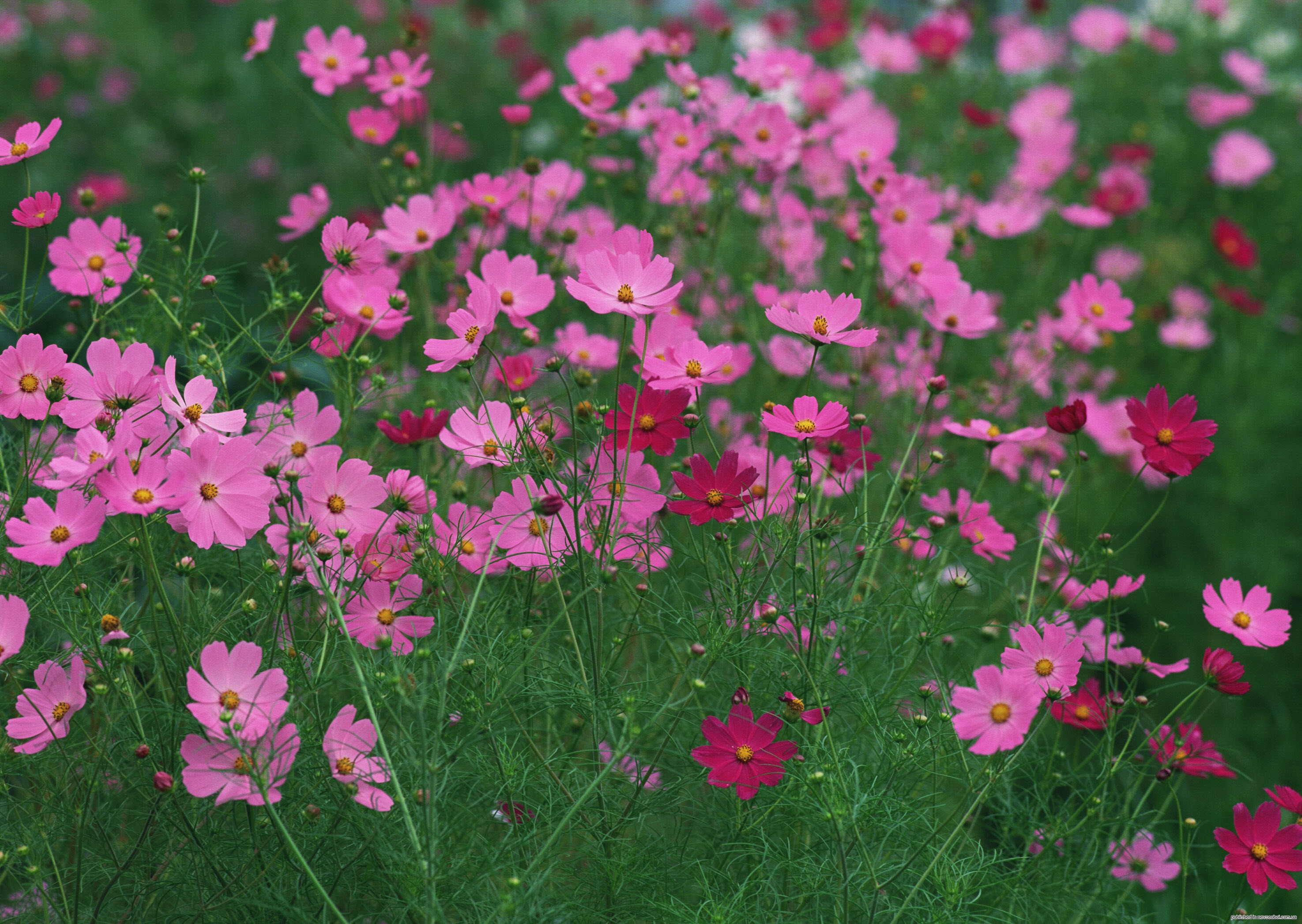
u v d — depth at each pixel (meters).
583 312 3.90
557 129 4.49
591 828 3.36
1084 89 7.02
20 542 3.27
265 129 7.09
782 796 3.38
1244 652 4.26
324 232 3.49
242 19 7.83
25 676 3.40
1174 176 6.34
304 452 3.44
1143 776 3.47
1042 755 3.56
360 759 3.30
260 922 3.31
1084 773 3.57
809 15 6.79
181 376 3.58
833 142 4.00
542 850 3.27
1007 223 4.10
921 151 5.50
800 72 4.02
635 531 3.48
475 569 3.44
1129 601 4.49
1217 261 5.95
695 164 3.98
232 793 3.24
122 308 3.66
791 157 3.92
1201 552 4.66
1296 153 6.72
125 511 3.26
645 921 3.38
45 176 6.83
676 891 3.41
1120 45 6.87
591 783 3.36
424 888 3.28
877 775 3.42
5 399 3.34
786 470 3.56
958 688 3.35
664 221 4.08
